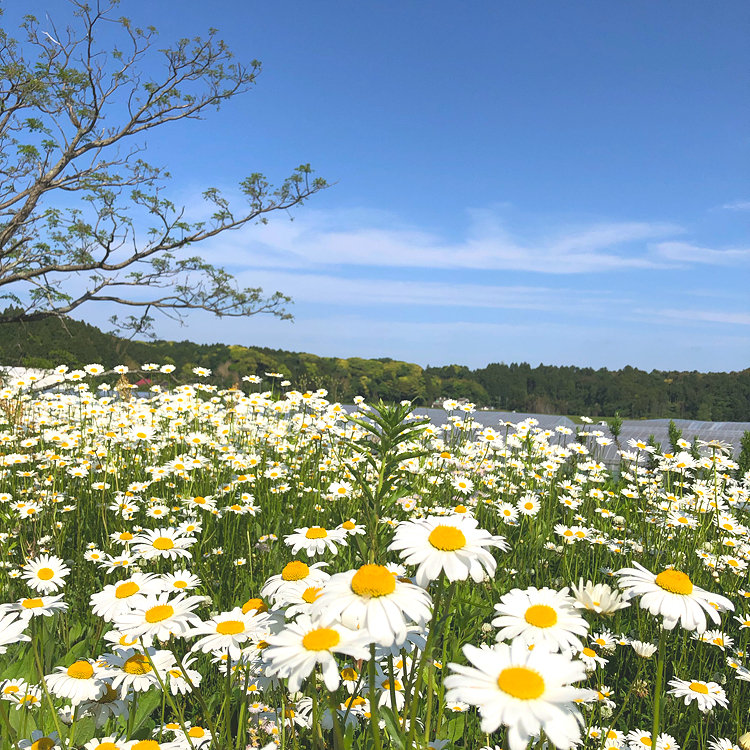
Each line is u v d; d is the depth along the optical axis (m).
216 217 16.34
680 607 1.84
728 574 4.78
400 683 2.10
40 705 2.36
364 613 1.48
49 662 2.83
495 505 5.90
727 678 3.49
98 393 8.94
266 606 2.10
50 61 14.36
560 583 4.46
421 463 6.22
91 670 2.14
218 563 4.55
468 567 1.63
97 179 15.28
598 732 2.65
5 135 14.23
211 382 10.27
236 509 5.16
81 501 5.75
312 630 1.58
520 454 7.41
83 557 4.48
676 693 2.90
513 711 1.21
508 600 1.80
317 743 1.72
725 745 2.70
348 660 2.43
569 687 1.25
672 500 5.93
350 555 3.54
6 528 5.05
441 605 1.89
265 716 2.33
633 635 3.69
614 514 6.20
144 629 1.95
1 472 6.36
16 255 14.70
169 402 8.23
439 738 2.15
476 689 1.26
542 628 1.69
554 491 6.54
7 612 2.25
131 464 6.81
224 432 7.71
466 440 7.61
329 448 7.03
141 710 2.49
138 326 15.23
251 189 16.52
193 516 5.08
